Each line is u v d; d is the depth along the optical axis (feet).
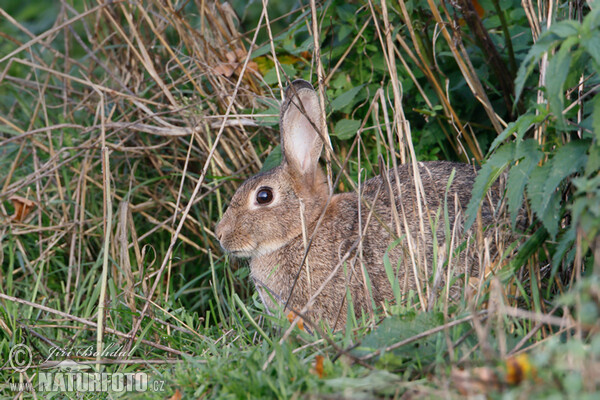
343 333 22.13
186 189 34.86
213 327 26.99
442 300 21.83
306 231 28.17
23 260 32.55
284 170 28.66
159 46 36.24
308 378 17.88
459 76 31.83
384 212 27.43
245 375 19.19
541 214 19.67
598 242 17.95
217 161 33.32
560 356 16.05
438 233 26.21
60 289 32.35
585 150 20.03
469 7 29.12
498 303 19.54
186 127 34.24
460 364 17.95
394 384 17.44
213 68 33.96
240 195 28.86
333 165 31.09
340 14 32.96
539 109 21.08
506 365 15.99
